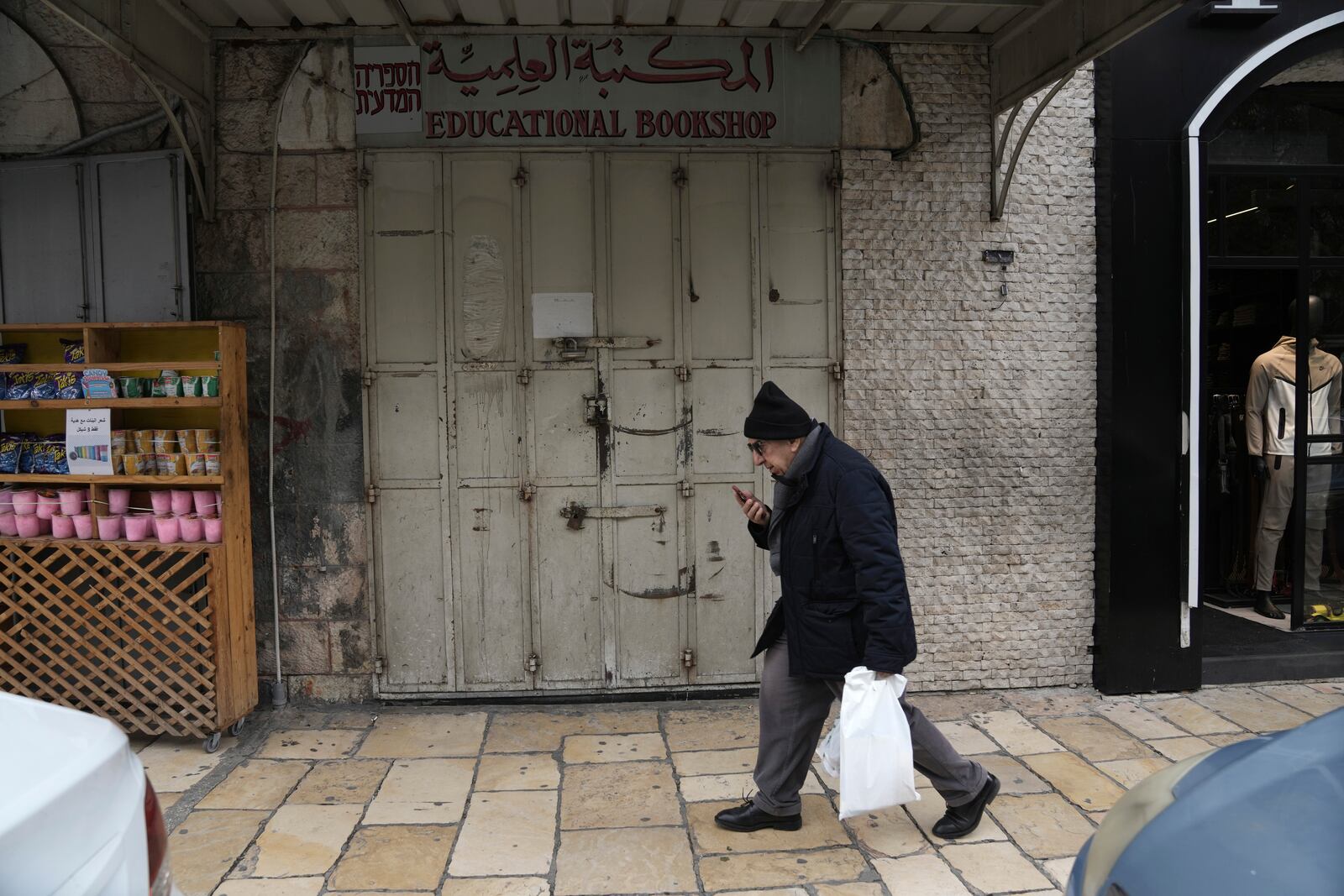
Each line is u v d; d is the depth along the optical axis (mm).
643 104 4496
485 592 4578
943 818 3324
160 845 1746
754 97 4531
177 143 4422
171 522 4016
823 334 4621
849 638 2994
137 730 4188
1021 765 3883
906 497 4652
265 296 4477
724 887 2982
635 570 4605
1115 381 4551
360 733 4254
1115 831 2100
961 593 4691
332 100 4426
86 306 4387
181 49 4152
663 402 4582
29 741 1736
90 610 4008
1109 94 4496
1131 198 4531
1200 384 4535
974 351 4648
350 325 4492
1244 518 6031
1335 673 4855
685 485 4582
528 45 4449
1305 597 5465
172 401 4020
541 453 4559
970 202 4625
